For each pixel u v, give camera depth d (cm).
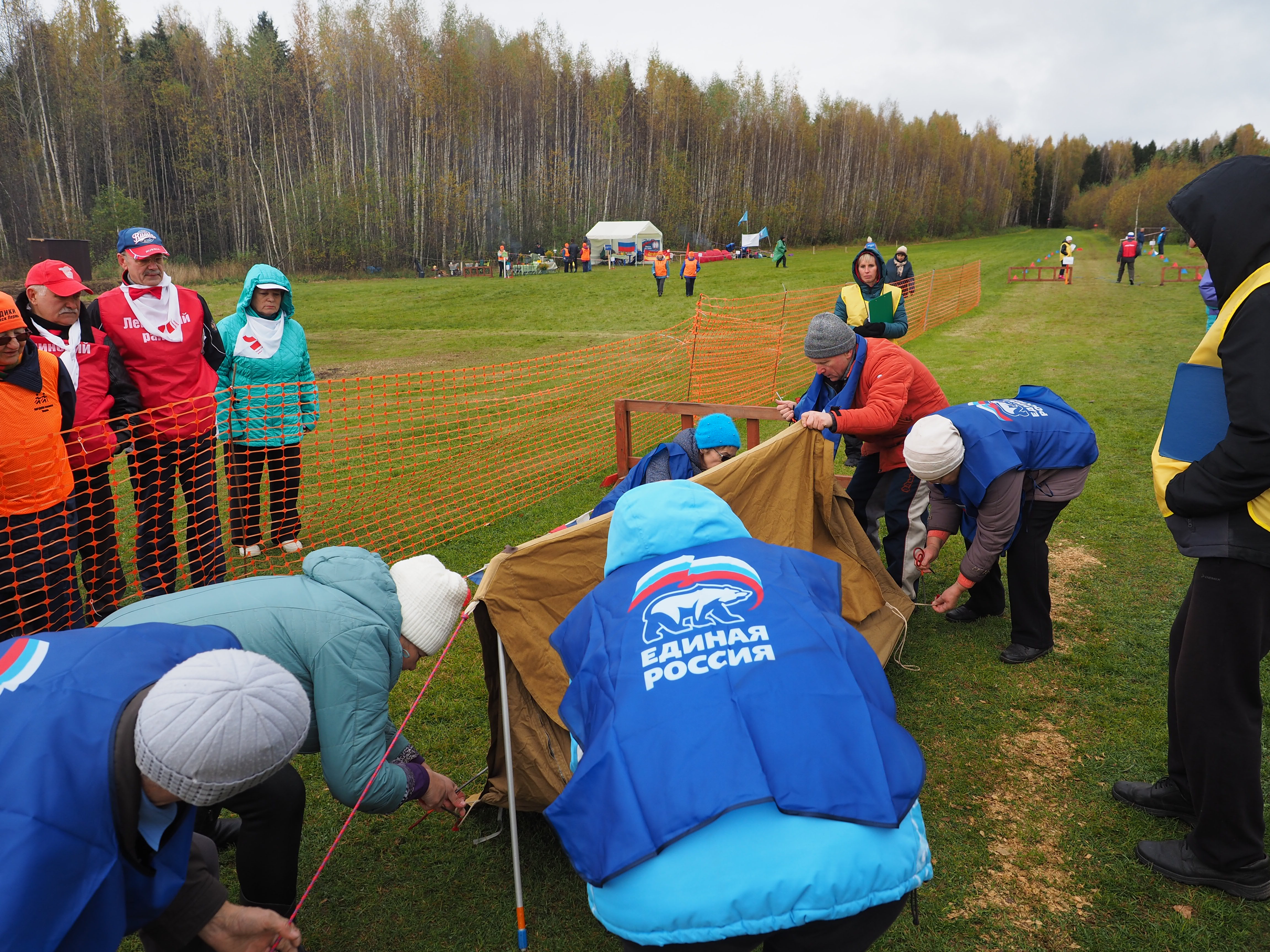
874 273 738
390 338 1945
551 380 1232
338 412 1015
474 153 6291
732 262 4834
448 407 1042
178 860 156
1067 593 476
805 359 1302
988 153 11969
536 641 289
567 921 258
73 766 134
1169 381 1032
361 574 224
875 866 152
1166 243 5788
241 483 549
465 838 297
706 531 204
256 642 204
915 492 442
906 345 1408
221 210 5209
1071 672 392
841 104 9925
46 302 416
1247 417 212
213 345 495
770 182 7950
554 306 2598
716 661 171
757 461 369
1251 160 219
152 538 475
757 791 152
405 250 5325
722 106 8356
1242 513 228
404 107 6038
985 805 304
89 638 156
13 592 362
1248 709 241
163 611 200
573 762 227
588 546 298
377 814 258
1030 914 254
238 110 5600
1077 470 373
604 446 837
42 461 363
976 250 5856
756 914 149
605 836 158
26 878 125
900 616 396
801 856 150
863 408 413
